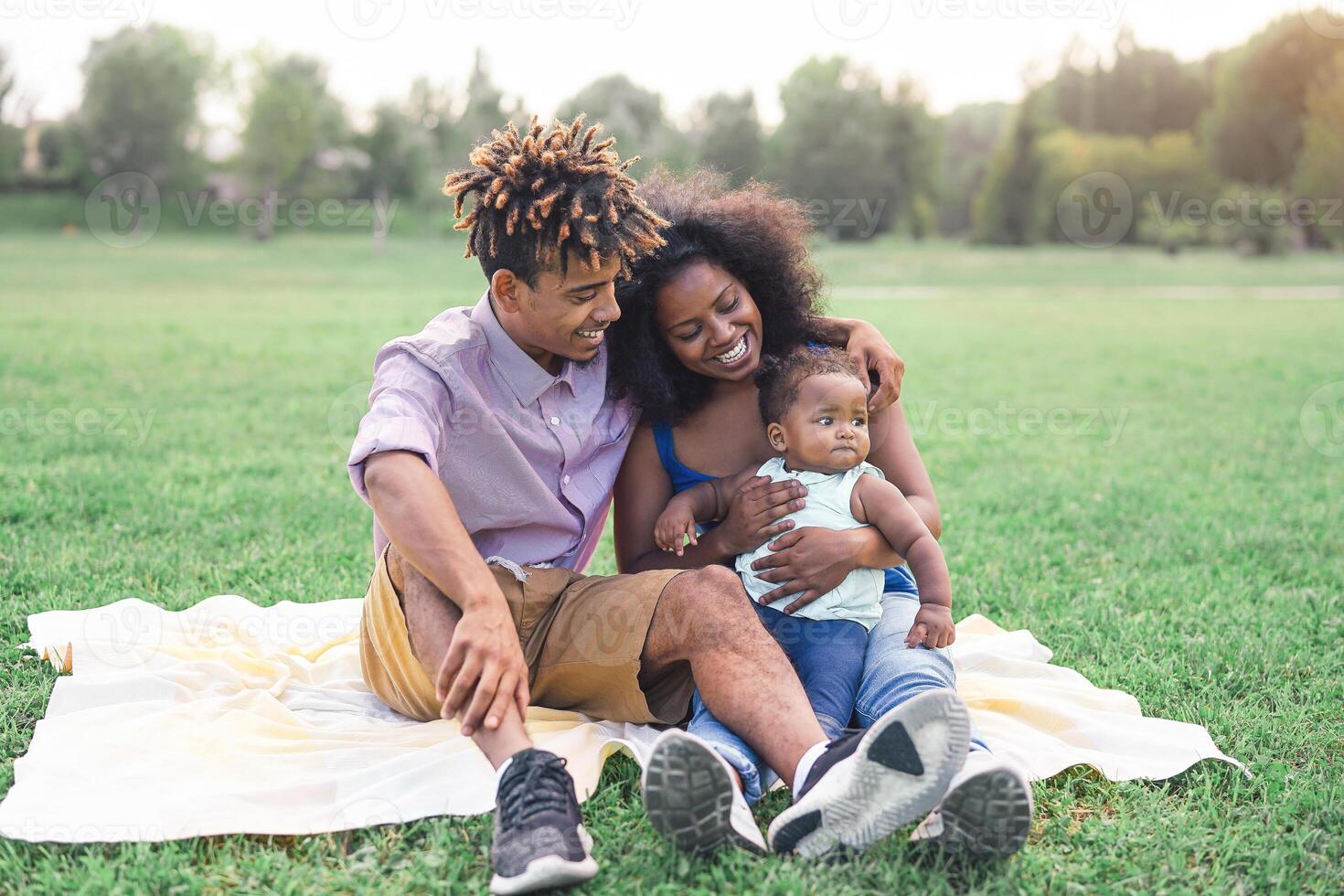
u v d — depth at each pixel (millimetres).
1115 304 20484
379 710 2803
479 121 47344
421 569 2250
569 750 2395
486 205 2463
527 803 2029
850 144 53812
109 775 2328
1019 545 4695
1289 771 2551
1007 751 2508
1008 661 3115
